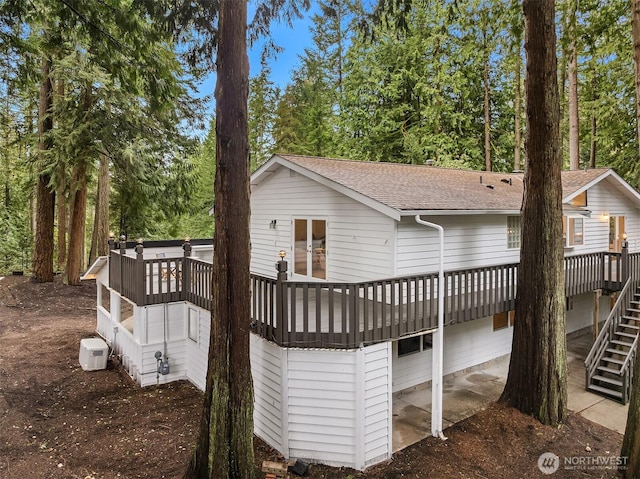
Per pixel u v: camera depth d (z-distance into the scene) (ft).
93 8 29.45
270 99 107.45
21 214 87.71
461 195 33.53
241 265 19.11
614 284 38.93
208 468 19.16
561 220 26.84
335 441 21.94
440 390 24.93
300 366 22.18
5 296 54.90
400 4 24.94
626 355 32.35
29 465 21.04
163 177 60.75
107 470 20.76
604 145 65.51
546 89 25.86
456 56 67.10
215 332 19.26
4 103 61.77
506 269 31.01
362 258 30.17
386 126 75.51
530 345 26.71
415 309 24.08
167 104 37.96
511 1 34.99
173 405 28.53
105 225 63.46
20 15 29.48
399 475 21.12
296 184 35.91
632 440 21.17
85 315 49.96
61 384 31.63
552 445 24.07
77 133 49.75
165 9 23.12
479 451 23.32
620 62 53.83
